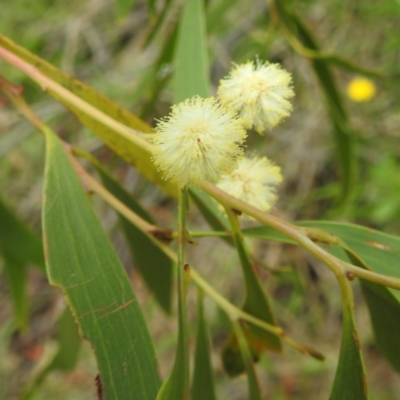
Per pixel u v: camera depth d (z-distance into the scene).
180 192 0.07
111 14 0.28
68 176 0.09
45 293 0.27
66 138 0.26
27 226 0.14
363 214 0.21
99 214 0.26
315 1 0.23
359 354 0.07
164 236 0.10
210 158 0.07
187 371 0.07
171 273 0.12
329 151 0.26
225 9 0.18
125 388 0.07
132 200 0.12
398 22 0.24
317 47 0.16
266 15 0.22
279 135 0.26
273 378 0.24
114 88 0.26
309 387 0.24
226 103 0.08
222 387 0.24
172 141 0.07
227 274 0.25
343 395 0.07
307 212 0.25
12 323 0.26
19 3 0.27
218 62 0.24
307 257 0.25
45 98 0.25
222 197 0.07
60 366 0.14
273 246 0.25
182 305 0.07
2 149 0.24
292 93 0.08
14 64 0.09
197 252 0.25
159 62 0.16
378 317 0.09
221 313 0.15
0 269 0.26
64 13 0.27
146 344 0.08
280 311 0.25
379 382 0.23
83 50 0.28
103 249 0.08
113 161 0.16
